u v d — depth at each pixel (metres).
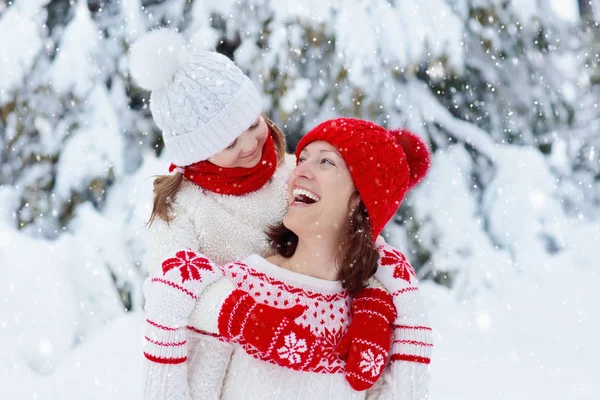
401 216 4.47
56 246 3.86
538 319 4.22
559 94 4.94
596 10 5.03
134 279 3.92
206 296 1.75
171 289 1.72
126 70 4.07
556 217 4.86
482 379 3.43
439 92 4.29
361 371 1.77
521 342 3.91
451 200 4.46
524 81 4.77
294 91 3.98
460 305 4.32
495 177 4.72
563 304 4.36
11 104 4.07
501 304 4.36
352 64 4.01
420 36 4.11
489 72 4.57
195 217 1.93
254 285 1.83
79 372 3.30
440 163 4.49
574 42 5.00
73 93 4.05
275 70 4.01
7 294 3.66
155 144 4.21
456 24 4.23
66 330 3.64
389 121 4.15
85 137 4.06
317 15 4.04
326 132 1.88
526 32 4.65
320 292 1.85
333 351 1.80
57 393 3.16
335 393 1.80
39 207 4.10
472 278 4.43
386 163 1.86
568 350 3.82
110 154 4.07
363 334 1.80
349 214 1.88
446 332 4.09
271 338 1.68
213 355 1.78
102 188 4.07
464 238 4.45
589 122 5.20
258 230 1.98
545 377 3.44
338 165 1.85
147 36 1.94
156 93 1.94
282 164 2.14
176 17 4.08
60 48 4.05
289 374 1.78
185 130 1.90
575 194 5.29
